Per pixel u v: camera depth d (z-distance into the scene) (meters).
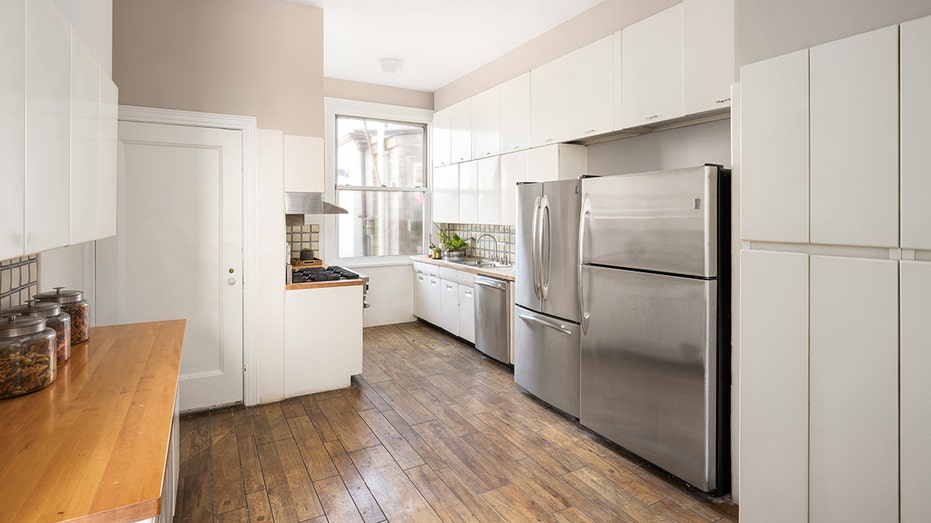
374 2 3.49
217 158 3.17
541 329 3.31
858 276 1.54
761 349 1.82
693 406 2.29
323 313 3.53
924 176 1.38
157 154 3.01
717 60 2.66
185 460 2.56
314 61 3.54
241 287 3.26
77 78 1.38
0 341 1.36
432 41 4.27
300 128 3.51
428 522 2.07
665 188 2.40
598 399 2.80
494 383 3.79
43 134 1.10
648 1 3.17
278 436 2.85
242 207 3.24
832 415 1.62
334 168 5.35
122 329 2.20
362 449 2.71
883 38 1.46
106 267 2.90
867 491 1.53
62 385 1.48
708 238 2.20
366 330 5.46
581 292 2.91
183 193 3.08
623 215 2.63
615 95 3.32
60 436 1.14
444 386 3.72
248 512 2.12
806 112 1.66
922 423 1.41
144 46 3.01
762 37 2.10
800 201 1.68
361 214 5.58
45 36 1.11
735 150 2.16
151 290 3.02
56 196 1.20
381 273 5.70
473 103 4.97
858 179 1.53
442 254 5.66
